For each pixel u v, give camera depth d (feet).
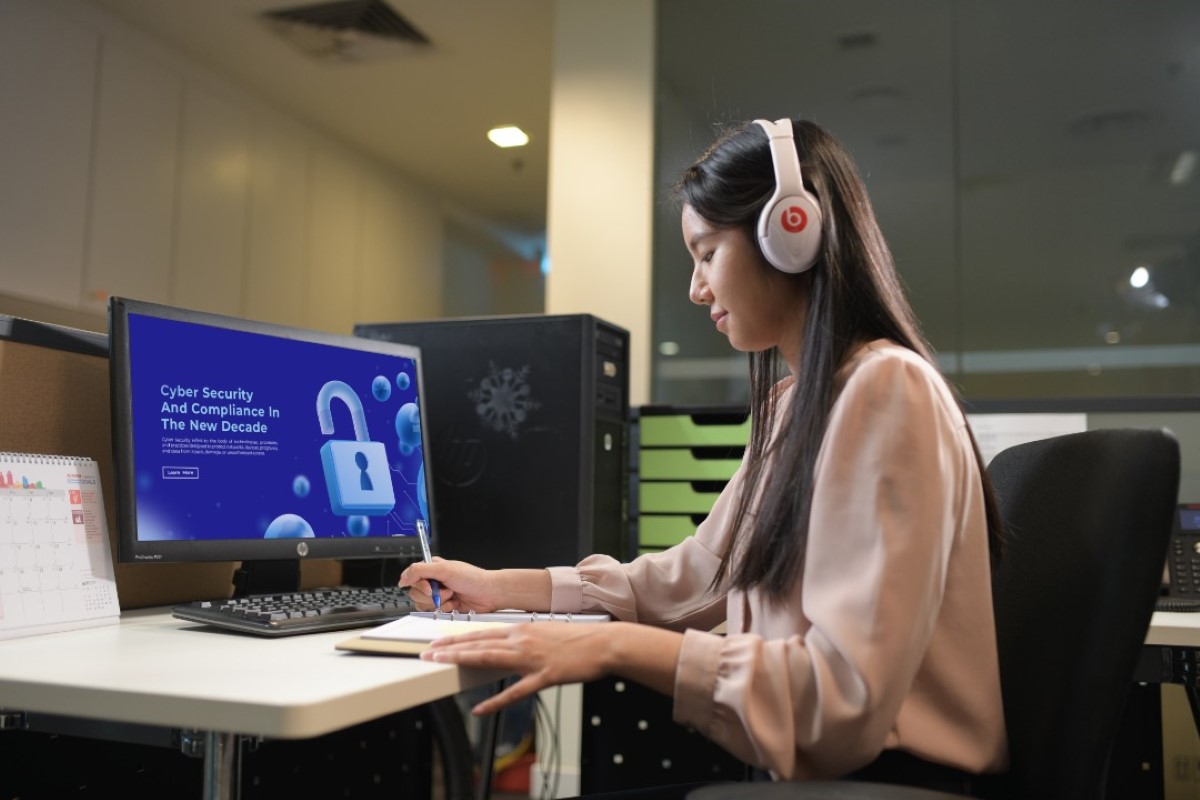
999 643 2.91
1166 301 9.18
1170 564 4.65
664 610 3.77
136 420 3.50
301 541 3.98
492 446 5.16
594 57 10.80
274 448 3.97
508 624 3.09
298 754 5.65
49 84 10.94
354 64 13.26
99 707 2.20
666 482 6.09
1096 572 2.57
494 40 12.48
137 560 3.41
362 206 16.65
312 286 15.33
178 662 2.59
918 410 2.53
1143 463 2.54
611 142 10.65
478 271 21.07
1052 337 9.45
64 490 3.44
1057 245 9.48
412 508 4.54
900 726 2.54
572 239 10.64
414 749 6.10
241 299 13.87
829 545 2.53
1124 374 9.24
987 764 2.61
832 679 2.42
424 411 4.73
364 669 2.48
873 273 2.89
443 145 16.31
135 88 12.15
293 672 2.43
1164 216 9.21
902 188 9.93
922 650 2.43
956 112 9.84
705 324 10.31
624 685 5.92
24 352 3.66
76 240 11.29
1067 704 2.54
